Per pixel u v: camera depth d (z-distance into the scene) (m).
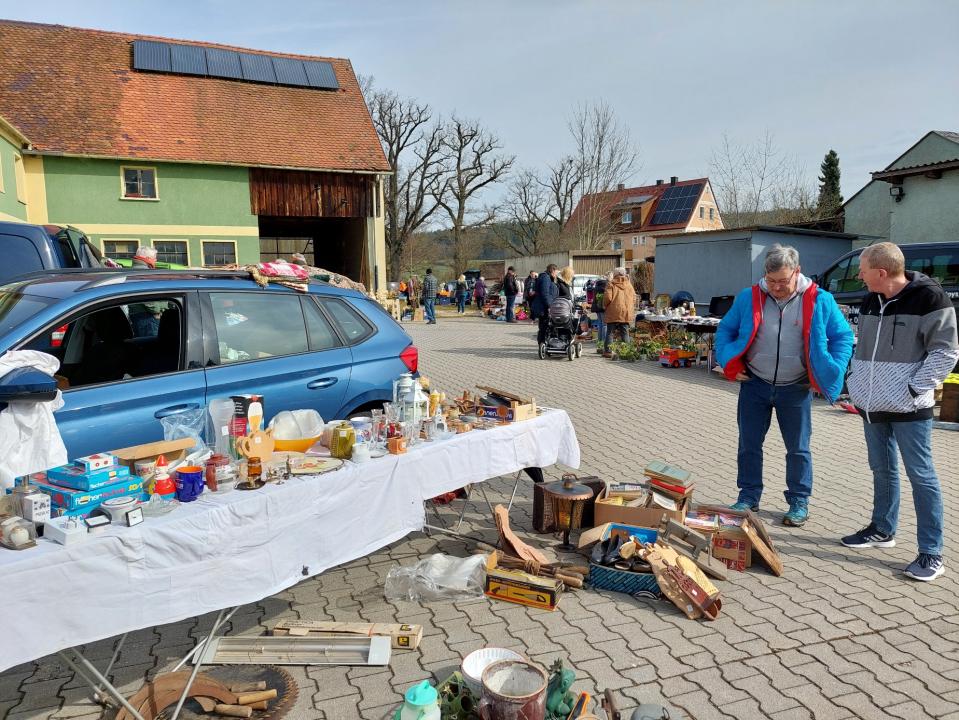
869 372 4.18
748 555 4.16
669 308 14.49
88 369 4.01
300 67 25.73
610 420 8.29
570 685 2.69
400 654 3.24
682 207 58.59
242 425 3.21
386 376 4.87
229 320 4.26
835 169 40.56
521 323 23.56
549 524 4.57
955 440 7.32
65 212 20.06
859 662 3.16
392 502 3.37
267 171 22.45
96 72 22.25
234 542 2.65
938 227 16.36
